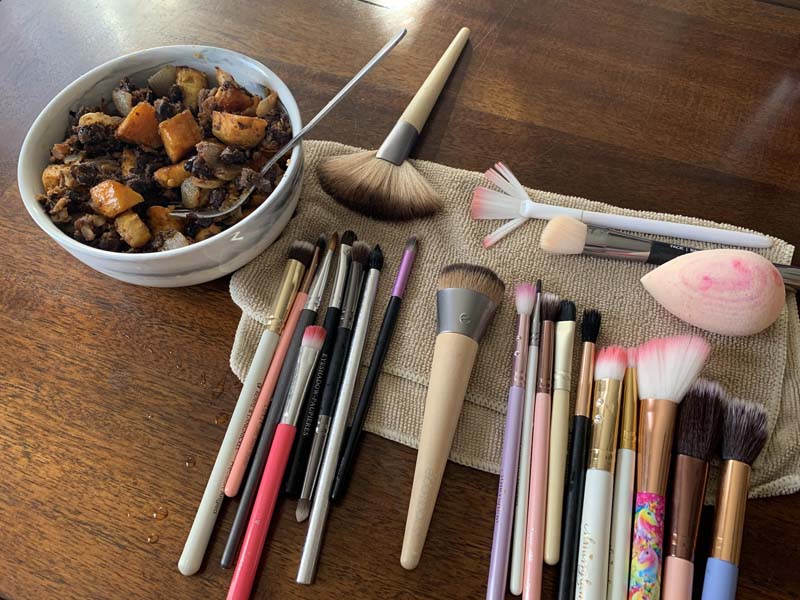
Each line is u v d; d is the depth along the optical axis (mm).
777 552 373
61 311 454
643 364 392
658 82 549
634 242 459
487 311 418
